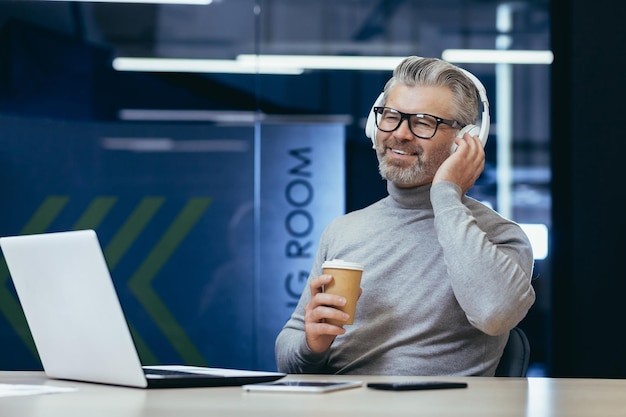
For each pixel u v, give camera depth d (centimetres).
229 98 455
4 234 454
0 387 164
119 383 162
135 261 455
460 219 210
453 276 207
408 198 233
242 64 456
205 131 455
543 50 453
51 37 457
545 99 453
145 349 454
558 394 153
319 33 455
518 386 167
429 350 219
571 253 448
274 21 456
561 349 448
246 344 452
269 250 452
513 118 453
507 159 452
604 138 451
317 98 454
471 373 219
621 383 175
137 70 457
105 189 455
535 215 452
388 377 184
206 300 453
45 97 456
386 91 238
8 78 456
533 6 454
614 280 448
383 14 456
